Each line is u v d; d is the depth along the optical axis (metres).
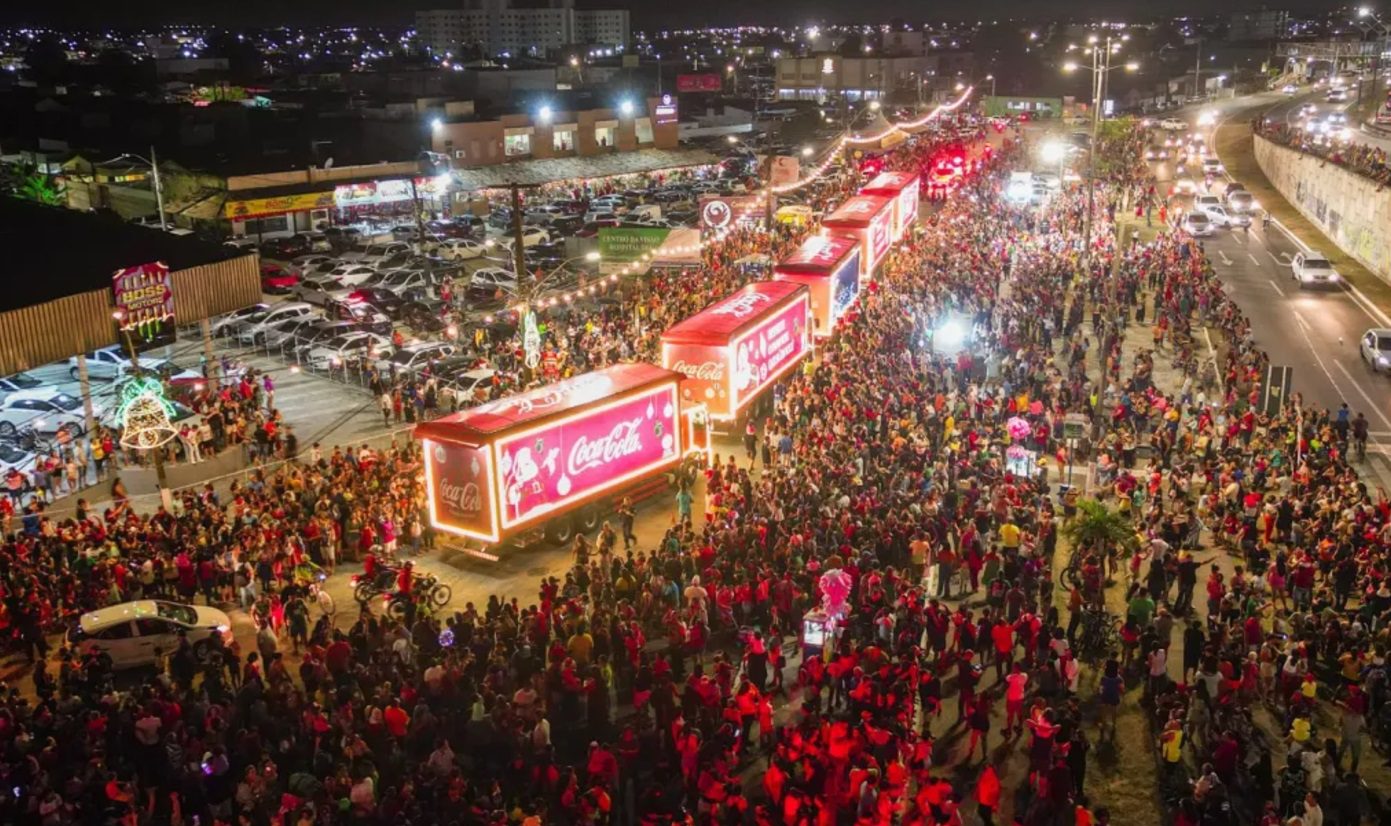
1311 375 42.62
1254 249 68.31
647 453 30.81
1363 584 23.02
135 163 80.06
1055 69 184.75
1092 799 18.36
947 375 39.38
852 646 20.75
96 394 40.47
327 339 46.88
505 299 55.16
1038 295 48.56
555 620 21.62
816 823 17.14
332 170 77.94
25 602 23.12
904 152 99.38
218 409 37.38
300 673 20.05
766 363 37.81
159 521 27.06
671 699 19.00
